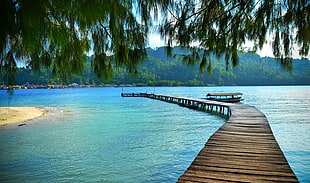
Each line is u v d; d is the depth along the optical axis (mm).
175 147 7402
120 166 5664
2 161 6078
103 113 17328
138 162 5945
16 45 1229
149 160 6098
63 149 7227
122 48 1513
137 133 9766
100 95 47312
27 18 1075
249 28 1867
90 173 5230
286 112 17547
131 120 13719
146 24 1465
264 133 6039
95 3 1183
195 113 17297
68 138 8844
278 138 8859
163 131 10195
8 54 1234
